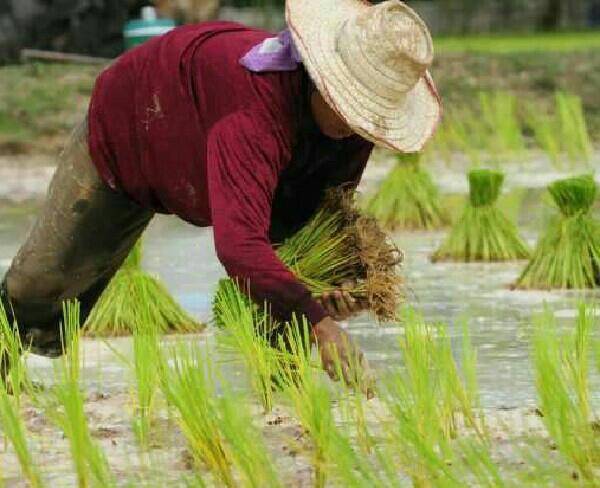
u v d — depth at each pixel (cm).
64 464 1195
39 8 4697
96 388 1460
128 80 1263
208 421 1122
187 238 2591
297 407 1199
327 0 1217
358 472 1119
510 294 1989
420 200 2745
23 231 2698
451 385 1257
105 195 1316
